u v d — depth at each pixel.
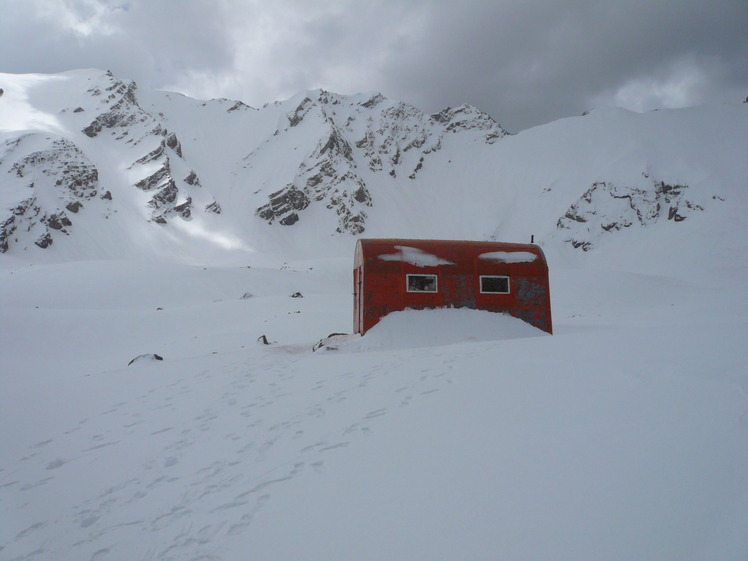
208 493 5.36
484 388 7.57
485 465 4.78
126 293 63.47
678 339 8.92
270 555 3.90
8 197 133.75
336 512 4.41
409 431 6.16
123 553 4.35
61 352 32.03
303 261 113.19
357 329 21.58
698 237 141.88
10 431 8.78
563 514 3.67
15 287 63.28
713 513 3.23
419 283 20.31
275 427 7.42
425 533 3.80
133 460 6.83
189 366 14.96
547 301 21.16
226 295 68.56
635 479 3.92
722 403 5.02
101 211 151.75
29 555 4.57
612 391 6.25
